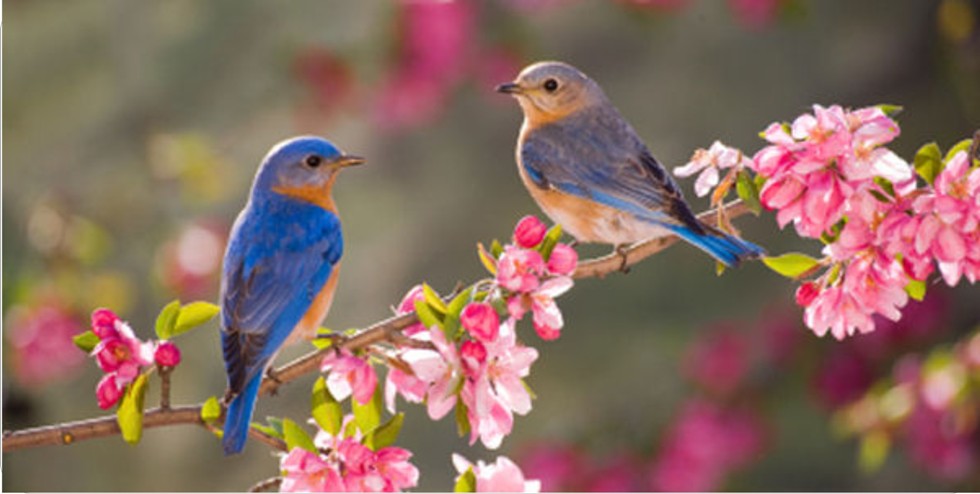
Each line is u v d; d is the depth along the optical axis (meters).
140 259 17.11
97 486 18.39
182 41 16.50
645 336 18.45
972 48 13.67
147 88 17.03
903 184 6.75
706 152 6.95
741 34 18.77
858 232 6.68
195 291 14.95
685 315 18.52
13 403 14.07
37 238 13.70
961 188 6.59
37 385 13.93
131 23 17.17
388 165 19.39
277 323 7.49
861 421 12.20
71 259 13.71
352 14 14.68
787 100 18.69
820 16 18.45
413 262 19.14
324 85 14.59
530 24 15.06
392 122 14.71
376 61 14.49
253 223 7.82
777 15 14.57
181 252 15.01
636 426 13.80
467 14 14.41
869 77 18.42
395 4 14.38
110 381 6.50
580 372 18.59
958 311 14.48
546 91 9.52
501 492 6.66
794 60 18.69
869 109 6.69
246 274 7.59
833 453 18.23
